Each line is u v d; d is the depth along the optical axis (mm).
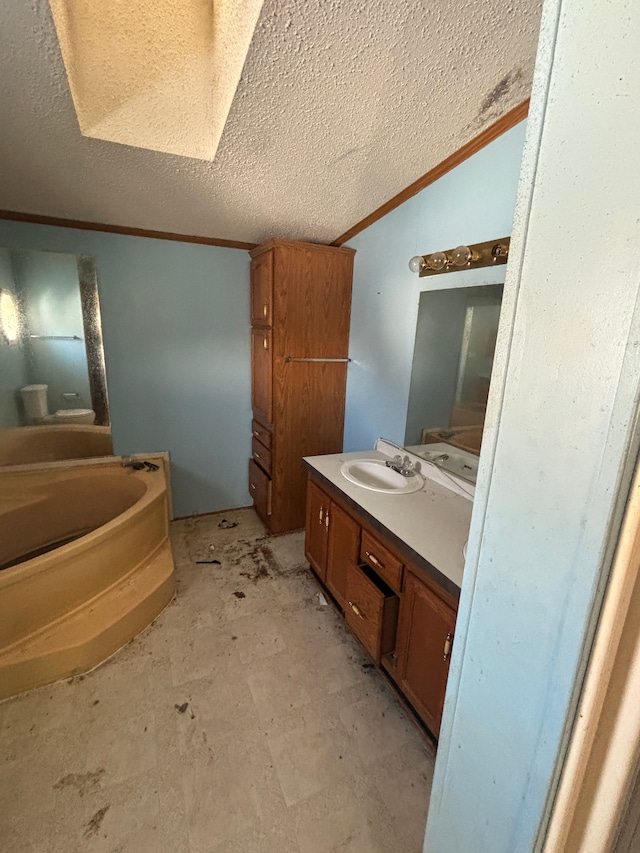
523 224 572
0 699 1521
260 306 2637
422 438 2033
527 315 574
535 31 1083
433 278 1879
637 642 501
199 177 1789
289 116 1384
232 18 1187
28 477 2365
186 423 2871
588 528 506
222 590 2213
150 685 1613
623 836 588
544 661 585
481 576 699
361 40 1088
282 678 1668
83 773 1287
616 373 462
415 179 1844
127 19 1332
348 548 1806
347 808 1221
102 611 1792
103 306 2471
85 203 2049
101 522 2494
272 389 2553
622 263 447
